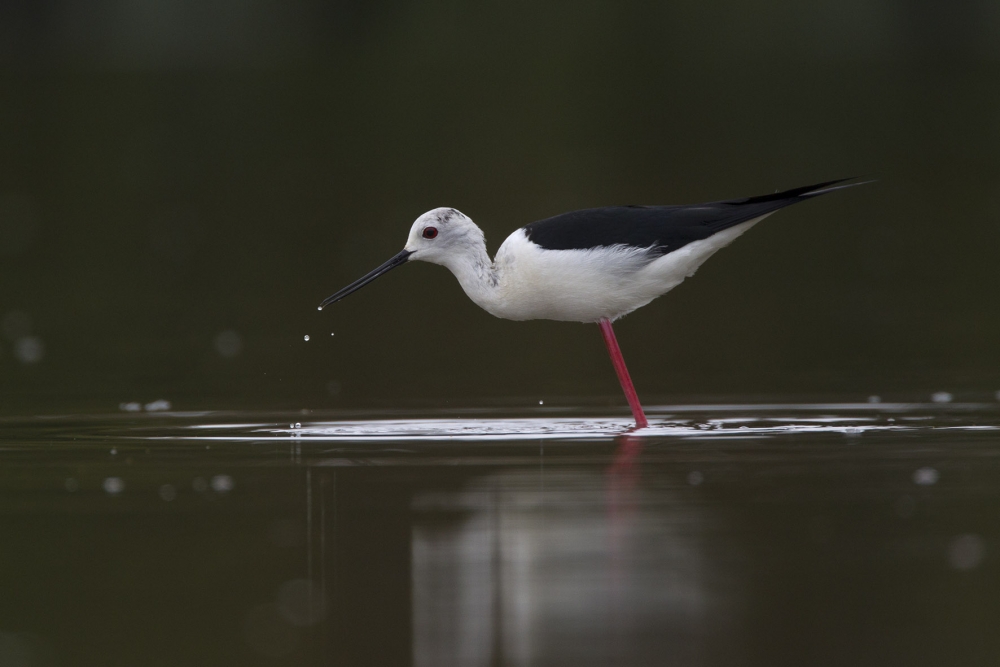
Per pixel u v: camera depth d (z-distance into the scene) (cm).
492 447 982
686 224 1135
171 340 1584
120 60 4075
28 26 4047
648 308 1789
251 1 4138
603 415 1148
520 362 1492
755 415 1126
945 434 1009
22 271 2012
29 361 1452
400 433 1052
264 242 2198
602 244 1131
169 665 552
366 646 569
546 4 4109
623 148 2931
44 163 2902
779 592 623
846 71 3894
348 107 3491
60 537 728
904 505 770
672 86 3672
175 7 4094
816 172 2611
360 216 2364
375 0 4147
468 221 1202
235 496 816
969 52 4162
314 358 1502
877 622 585
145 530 740
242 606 618
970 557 668
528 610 606
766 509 764
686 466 892
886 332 1573
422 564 669
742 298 1836
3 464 923
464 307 1880
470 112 3409
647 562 665
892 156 2859
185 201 2558
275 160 2927
